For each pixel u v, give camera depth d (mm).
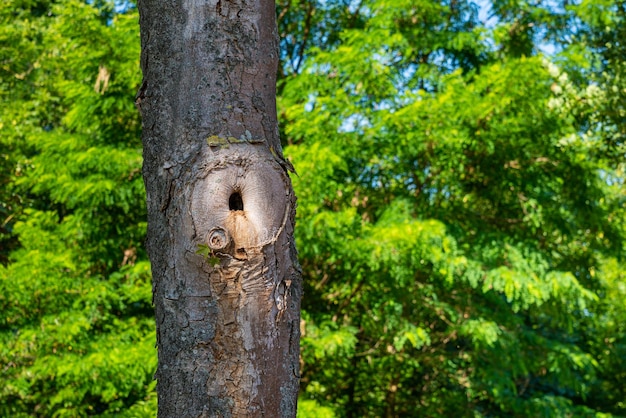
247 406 2031
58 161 8578
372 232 7750
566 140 9047
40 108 11086
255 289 2047
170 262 2074
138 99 2211
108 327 8258
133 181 8344
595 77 10195
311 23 10211
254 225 2057
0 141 10305
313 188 7395
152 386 7742
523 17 9609
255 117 2158
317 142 7641
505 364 9141
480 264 8156
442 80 8234
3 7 11086
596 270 10469
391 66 8594
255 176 2086
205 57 2156
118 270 9500
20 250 8695
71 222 8680
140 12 2277
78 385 7777
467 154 8547
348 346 7961
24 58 11055
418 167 8523
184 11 2184
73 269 8273
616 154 10531
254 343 2045
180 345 2049
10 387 7777
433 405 9859
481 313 8906
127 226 9016
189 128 2117
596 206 9367
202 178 2070
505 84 7742
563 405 10180
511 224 9078
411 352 9406
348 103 7922
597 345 12891
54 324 7918
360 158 8289
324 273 9062
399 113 7645
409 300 8438
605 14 9070
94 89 8766
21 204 10695
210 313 2037
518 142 8211
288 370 2102
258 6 2225
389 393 9805
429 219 8008
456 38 8547
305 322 8250
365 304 8703
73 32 8594
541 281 8250
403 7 8273
